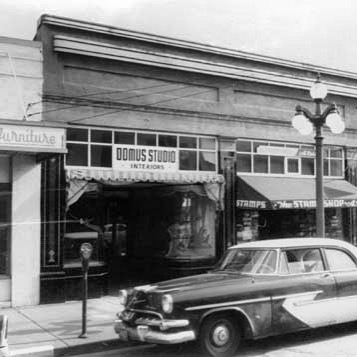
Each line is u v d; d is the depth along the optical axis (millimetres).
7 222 11664
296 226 16406
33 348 8008
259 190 14484
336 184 16766
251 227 15305
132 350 8266
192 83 14289
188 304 7145
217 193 14461
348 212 17594
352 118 17906
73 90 12445
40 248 11844
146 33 13461
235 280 7727
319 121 10938
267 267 8062
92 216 12703
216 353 7305
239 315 7527
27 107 11828
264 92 15727
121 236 15773
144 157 13469
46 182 11969
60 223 12062
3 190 11633
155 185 14406
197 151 14406
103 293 12586
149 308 7395
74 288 12172
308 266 8336
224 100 14867
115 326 7848
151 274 15070
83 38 12656
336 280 8406
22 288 11609
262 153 15648
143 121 13422
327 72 17125
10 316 10477
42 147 10469
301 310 7965
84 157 12664
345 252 8828
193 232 14633
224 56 14914
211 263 14586
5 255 11656
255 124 15430
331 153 17406
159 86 13742
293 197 14602
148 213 15398
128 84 13266
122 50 13047
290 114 16281
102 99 12836
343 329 9133
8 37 11727
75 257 12344
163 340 7004
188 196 14633
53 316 10438
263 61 15617
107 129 13000
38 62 12023
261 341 8383
